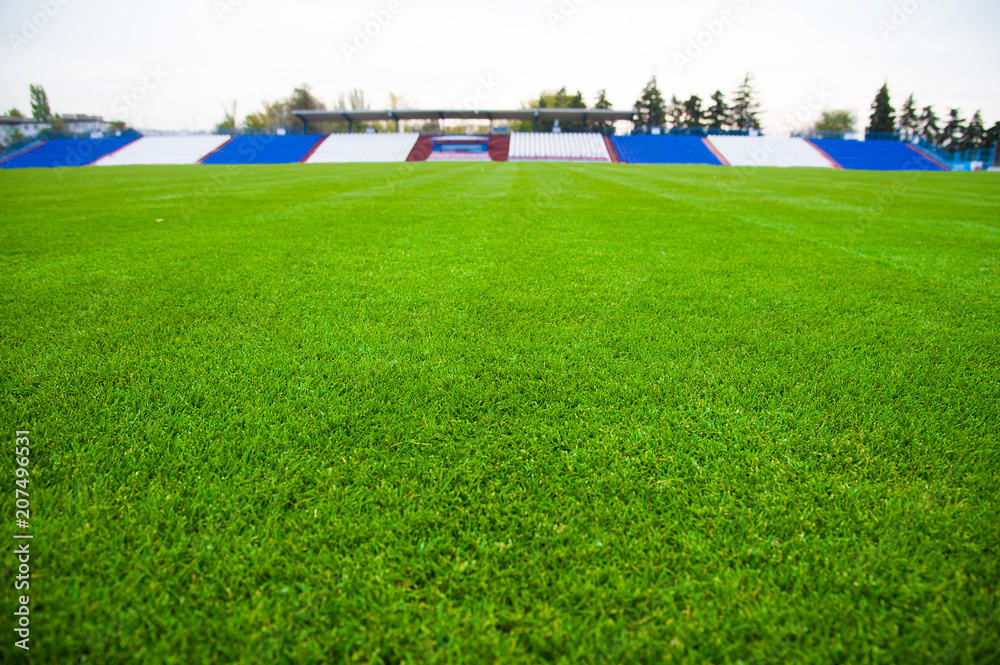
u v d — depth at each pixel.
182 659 1.09
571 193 11.17
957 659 1.09
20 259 4.45
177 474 1.64
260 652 1.11
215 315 3.05
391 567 1.32
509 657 1.12
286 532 1.43
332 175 18.72
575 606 1.23
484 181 14.83
